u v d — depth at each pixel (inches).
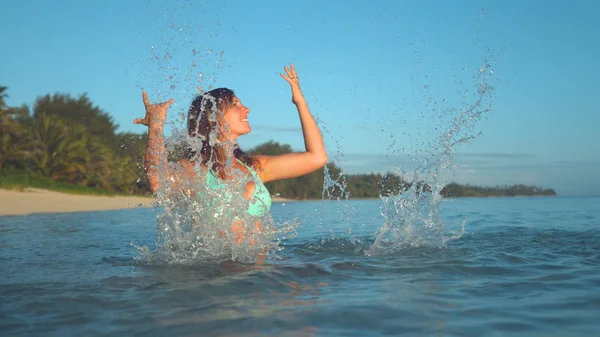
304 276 95.7
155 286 85.6
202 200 118.3
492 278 95.7
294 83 121.0
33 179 1003.9
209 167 119.3
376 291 83.5
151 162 114.3
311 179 1572.3
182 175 118.3
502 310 72.4
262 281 89.4
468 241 153.4
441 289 85.4
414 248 134.6
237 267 103.3
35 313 70.1
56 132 1108.5
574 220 301.1
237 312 70.1
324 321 66.2
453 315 69.6
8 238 197.9
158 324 64.7
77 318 67.6
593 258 119.7
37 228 265.3
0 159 1017.5
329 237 172.9
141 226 282.8
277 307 72.8
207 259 113.7
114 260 122.2
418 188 150.6
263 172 124.1
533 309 72.8
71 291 82.5
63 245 165.8
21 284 88.7
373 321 66.5
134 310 71.2
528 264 110.8
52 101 1578.5
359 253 127.1
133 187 1235.9
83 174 1143.0
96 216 434.6
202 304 74.5
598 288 86.7
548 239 160.2
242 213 118.9
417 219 150.0
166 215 119.0
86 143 1147.9
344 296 79.9
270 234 124.6
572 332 62.0
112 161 1168.8
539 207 565.0
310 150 121.0
